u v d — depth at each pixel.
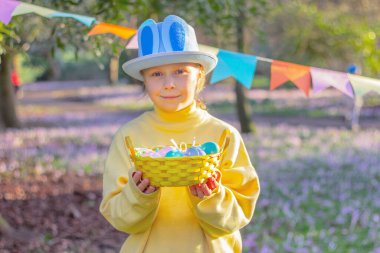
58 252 6.67
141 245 2.87
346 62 18.25
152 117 2.99
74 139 16.30
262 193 9.77
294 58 18.58
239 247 3.08
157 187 2.64
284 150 14.50
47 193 9.77
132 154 2.63
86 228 7.79
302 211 8.64
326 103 27.09
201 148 2.63
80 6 5.22
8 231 7.10
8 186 10.18
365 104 25.55
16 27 4.65
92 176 11.38
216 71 3.67
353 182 10.97
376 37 17.41
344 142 16.08
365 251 6.83
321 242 7.19
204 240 2.89
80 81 47.62
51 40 5.49
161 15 6.26
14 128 17.94
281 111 25.31
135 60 2.75
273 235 7.56
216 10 6.29
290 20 17.47
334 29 17.33
